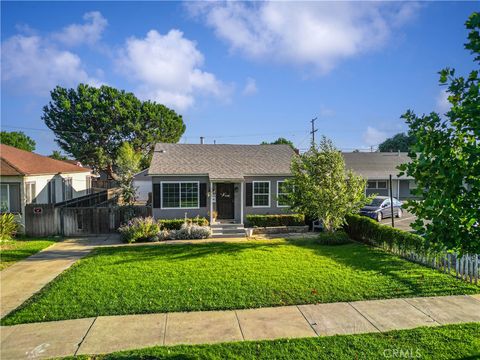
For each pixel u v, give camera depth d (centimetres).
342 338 602
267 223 1980
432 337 600
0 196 1795
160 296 806
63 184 2478
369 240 1501
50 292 846
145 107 4316
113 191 2992
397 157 4012
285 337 610
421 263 1107
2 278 1008
